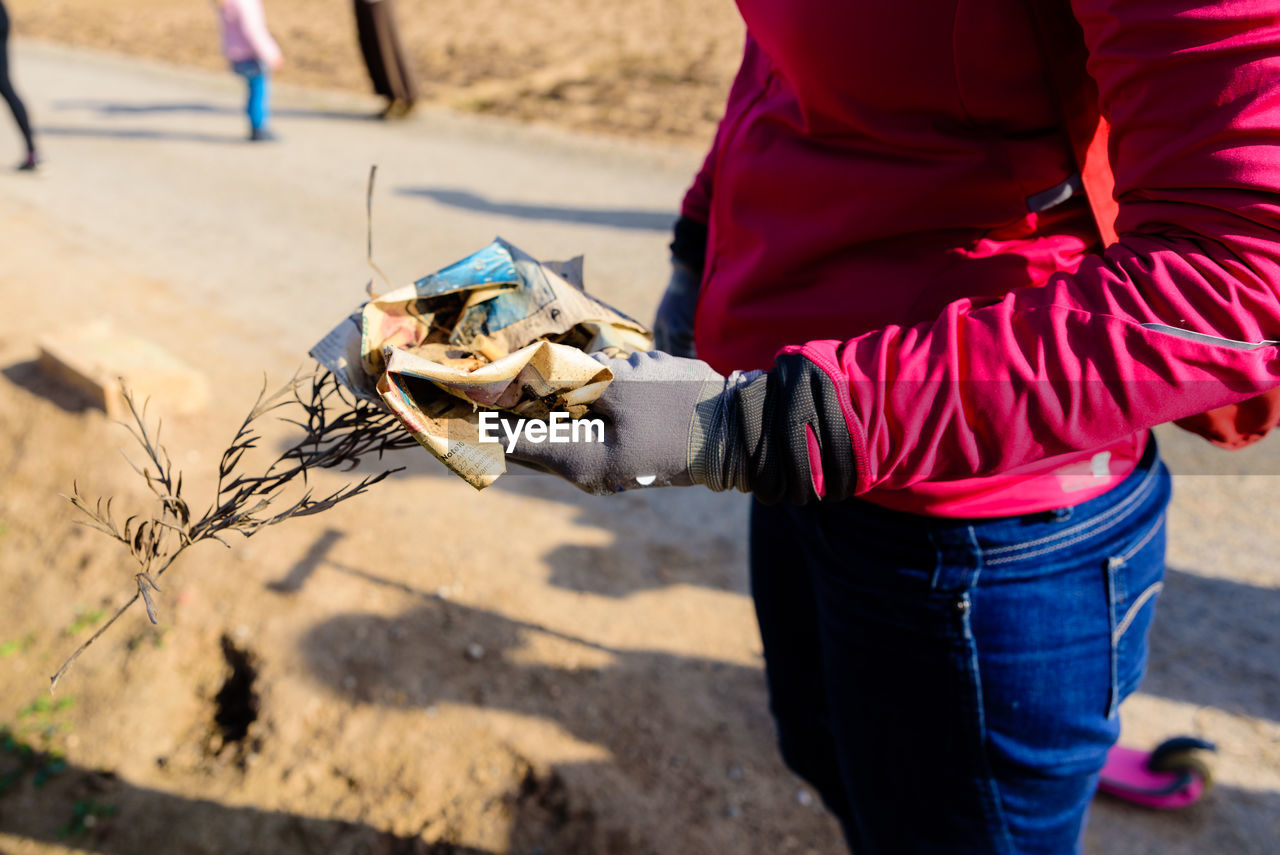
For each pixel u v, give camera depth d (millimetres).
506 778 2449
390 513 3283
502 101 8922
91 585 3195
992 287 1000
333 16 14047
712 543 3154
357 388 880
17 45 14289
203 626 2953
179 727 2803
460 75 9875
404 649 2785
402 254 5551
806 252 1084
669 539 3176
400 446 987
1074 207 1000
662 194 6383
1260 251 671
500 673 2697
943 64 917
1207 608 2742
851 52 951
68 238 6043
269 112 9391
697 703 2582
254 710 2742
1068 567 1076
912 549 1085
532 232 5770
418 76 9961
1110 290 731
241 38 7969
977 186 971
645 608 2891
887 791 1247
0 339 4570
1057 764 1145
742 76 1247
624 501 3365
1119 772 2232
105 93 10680
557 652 2748
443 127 8367
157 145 8344
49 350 4035
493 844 2336
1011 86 915
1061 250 1010
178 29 14883
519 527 3227
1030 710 1108
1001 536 1058
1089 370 720
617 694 2615
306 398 3932
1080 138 926
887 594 1119
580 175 6844
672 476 807
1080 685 1113
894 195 1004
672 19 11664
